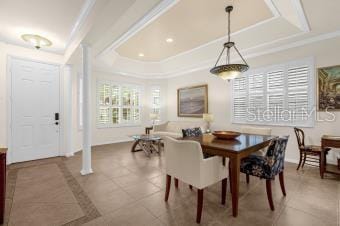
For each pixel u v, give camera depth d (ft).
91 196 7.61
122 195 7.72
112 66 18.78
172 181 9.22
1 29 10.02
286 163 12.09
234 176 6.18
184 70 19.65
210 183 6.20
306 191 8.00
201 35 12.62
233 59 15.26
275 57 13.01
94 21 7.85
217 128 16.83
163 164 12.08
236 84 15.34
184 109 19.94
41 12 8.36
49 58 13.79
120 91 20.68
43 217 6.12
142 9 7.86
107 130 19.66
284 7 8.74
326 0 7.68
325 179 9.34
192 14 9.81
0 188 5.71
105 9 6.94
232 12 9.64
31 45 12.41
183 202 7.14
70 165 11.90
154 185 8.75
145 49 15.74
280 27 10.77
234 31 11.98
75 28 9.91
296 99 12.04
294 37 11.36
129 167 11.44
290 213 6.33
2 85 11.65
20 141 12.52
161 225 5.71
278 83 12.86
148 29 11.69
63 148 14.51
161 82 22.47
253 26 11.23
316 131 11.27
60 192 7.96
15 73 12.23
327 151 9.78
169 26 11.27
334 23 9.66
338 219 5.97
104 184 8.84
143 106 22.68
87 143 10.38
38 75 13.29
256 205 6.89
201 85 18.10
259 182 9.08
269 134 10.66
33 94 13.07
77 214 6.30
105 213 6.37
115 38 11.44
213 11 9.53
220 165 6.64
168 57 18.35
